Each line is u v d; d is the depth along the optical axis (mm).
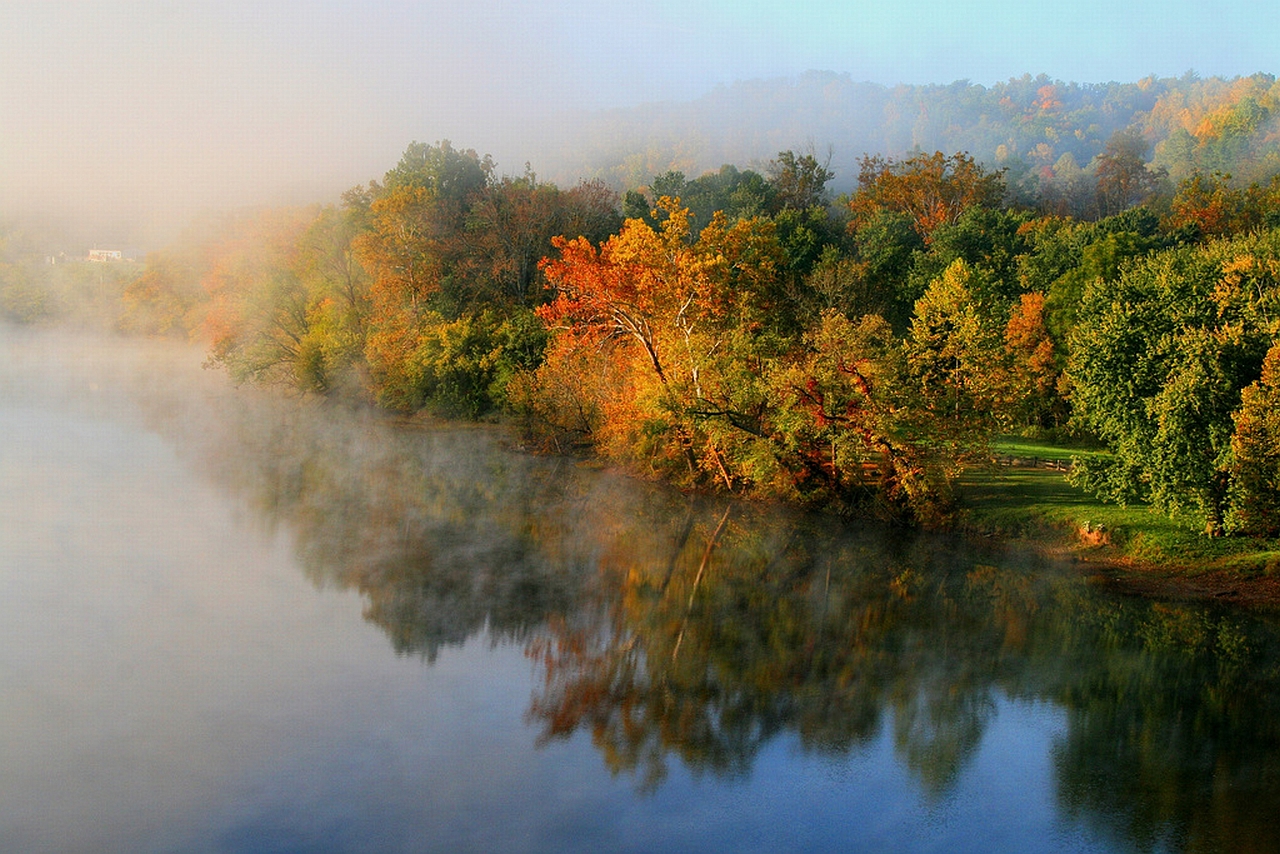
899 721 20891
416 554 32656
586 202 77688
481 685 21844
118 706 19469
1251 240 37688
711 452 41625
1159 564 30172
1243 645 25188
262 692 20609
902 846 15898
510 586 29641
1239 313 29797
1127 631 26141
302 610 26188
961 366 37625
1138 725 20703
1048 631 26359
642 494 43094
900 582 30859
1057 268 67375
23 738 17922
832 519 38344
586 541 35375
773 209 100125
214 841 15070
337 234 77062
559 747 18969
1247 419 27688
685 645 25141
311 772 17375
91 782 16562
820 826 16484
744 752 19203
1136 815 17109
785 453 38719
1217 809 17359
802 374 36656
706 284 41875
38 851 14430
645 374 42875
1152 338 30359
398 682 21719
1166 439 29547
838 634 26016
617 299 42000
